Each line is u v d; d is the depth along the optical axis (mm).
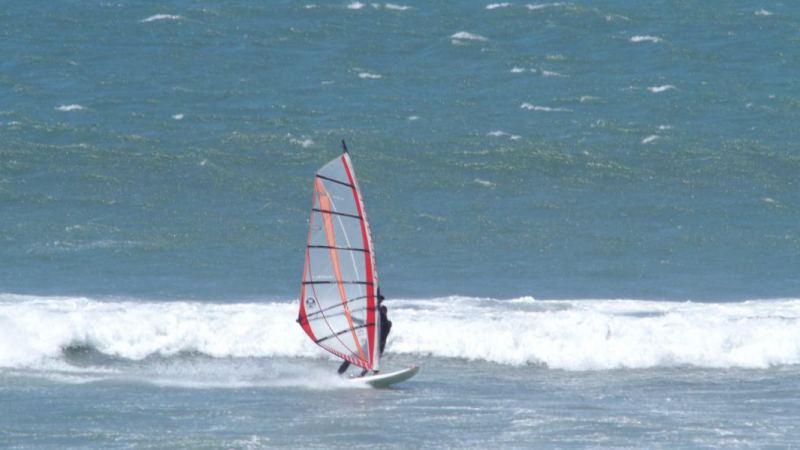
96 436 65062
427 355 86500
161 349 85375
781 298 105812
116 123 158875
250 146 150875
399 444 64688
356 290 76125
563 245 123875
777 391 77312
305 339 86688
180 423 67938
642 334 88562
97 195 134000
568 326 89438
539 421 69375
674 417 70438
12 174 138625
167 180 139500
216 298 102750
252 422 68438
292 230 126188
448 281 110875
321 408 71812
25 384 76125
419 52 196375
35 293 102000
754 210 135875
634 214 134000
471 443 64875
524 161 148375
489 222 130250
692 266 117750
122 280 107875
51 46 194500
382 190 139250
